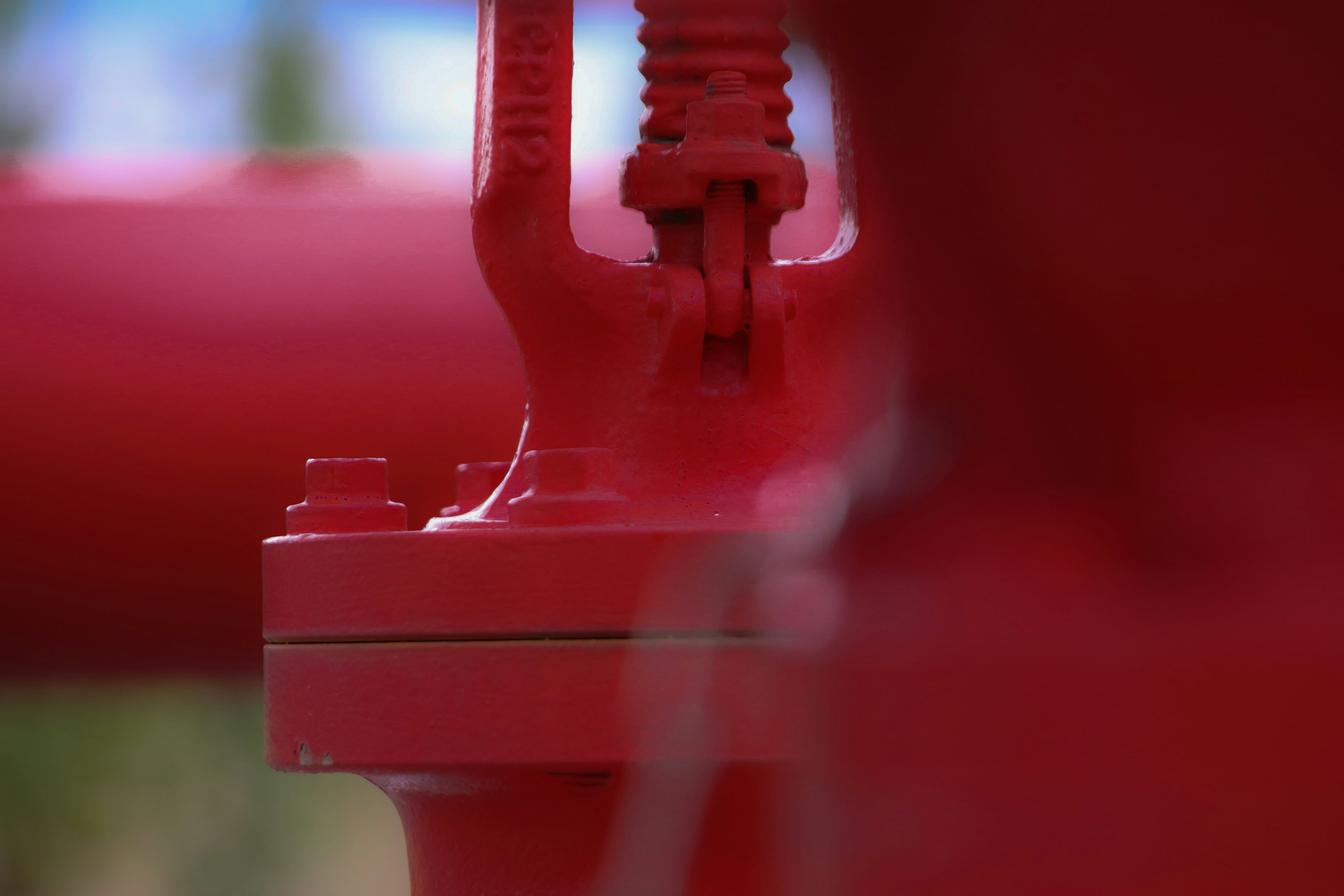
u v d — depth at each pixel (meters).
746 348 1.01
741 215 1.00
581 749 0.96
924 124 0.68
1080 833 0.63
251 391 1.32
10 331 1.32
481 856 0.99
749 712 0.94
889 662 0.67
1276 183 0.64
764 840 0.94
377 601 0.97
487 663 0.96
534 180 1.00
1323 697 0.62
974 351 0.69
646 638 0.95
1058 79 0.65
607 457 0.97
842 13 0.70
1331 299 0.65
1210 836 0.62
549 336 1.00
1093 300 0.66
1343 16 0.64
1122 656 0.64
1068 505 0.67
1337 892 0.61
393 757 0.97
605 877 0.94
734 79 1.00
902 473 0.71
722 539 0.95
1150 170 0.65
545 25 1.00
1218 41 0.64
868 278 1.01
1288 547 0.64
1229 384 0.65
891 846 0.66
